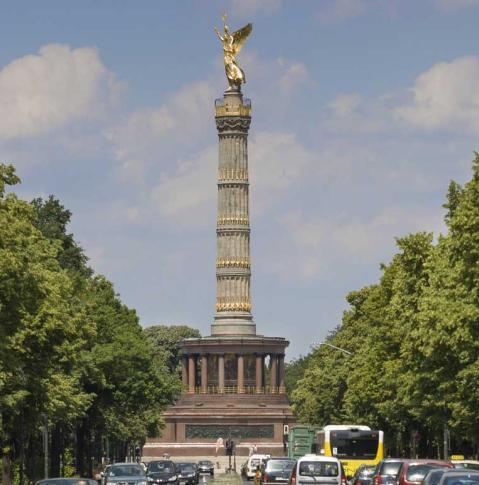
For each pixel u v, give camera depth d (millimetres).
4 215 75312
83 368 117375
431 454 130125
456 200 101312
